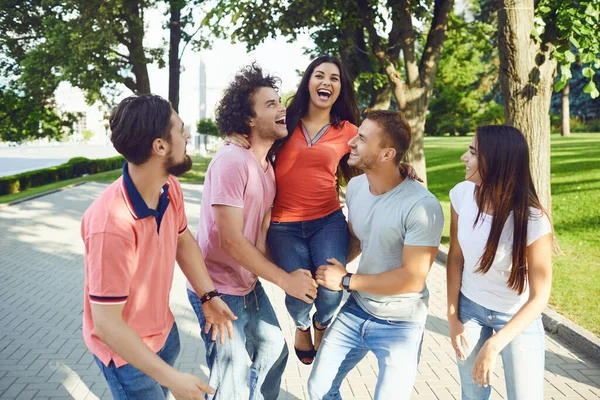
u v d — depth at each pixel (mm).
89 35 17906
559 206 11062
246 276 2898
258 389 3104
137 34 20062
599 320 5168
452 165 19844
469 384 2779
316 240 3010
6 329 5387
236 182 2676
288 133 3020
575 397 3938
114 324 1993
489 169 2504
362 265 2820
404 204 2607
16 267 7965
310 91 3031
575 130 39438
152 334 2285
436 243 2611
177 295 6656
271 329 3037
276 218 3088
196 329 5457
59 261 8352
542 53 7344
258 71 2834
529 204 2484
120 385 2219
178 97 22797
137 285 2150
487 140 2512
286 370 4449
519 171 2479
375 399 2623
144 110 1994
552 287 6203
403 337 2691
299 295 2734
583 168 15250
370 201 2740
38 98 21656
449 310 2789
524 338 2561
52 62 19312
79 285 7039
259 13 12688
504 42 7410
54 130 24406
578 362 4543
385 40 12727
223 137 2887
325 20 13422
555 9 7035
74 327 5465
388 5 11836
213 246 2822
